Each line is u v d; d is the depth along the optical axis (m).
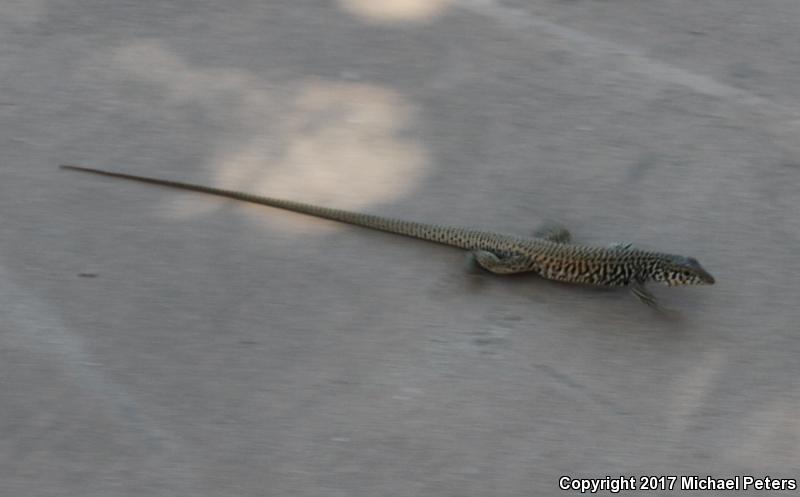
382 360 9.20
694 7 13.50
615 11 13.49
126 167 11.25
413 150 11.45
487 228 10.50
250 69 12.59
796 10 13.40
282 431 8.66
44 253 10.27
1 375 9.12
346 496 8.17
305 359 9.23
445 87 12.28
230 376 9.09
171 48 12.90
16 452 8.51
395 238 10.45
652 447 8.49
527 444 8.52
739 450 8.46
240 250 10.30
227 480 8.30
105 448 8.55
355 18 13.39
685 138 11.49
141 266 10.12
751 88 12.17
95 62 12.70
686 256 9.96
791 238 10.24
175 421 8.75
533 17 13.40
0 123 11.77
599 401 8.84
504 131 11.65
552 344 9.31
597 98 12.08
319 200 10.88
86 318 9.63
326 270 10.09
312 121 11.85
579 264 9.67
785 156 11.22
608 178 11.02
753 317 9.49
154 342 9.40
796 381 8.96
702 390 8.91
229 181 11.11
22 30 13.21
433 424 8.69
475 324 9.52
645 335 9.37
